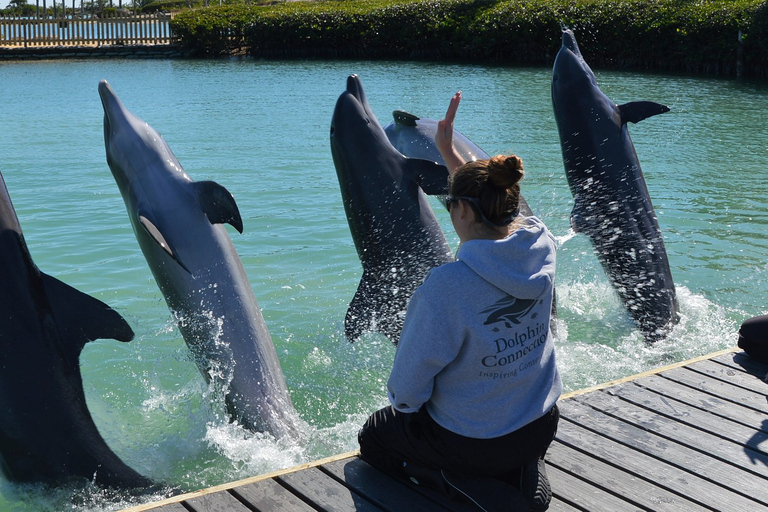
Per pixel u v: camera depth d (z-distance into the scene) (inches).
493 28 1376.7
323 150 604.1
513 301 116.3
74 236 374.9
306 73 1246.3
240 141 649.0
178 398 220.2
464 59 1448.1
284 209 423.8
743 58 1119.0
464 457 125.6
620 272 257.6
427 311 116.0
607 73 1170.0
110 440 197.8
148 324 273.6
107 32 1681.8
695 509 138.7
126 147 208.1
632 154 257.9
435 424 127.0
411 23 1491.1
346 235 374.6
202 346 205.0
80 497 175.8
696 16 1175.6
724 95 917.8
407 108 811.4
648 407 175.5
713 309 280.4
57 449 175.6
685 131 679.1
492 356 117.7
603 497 141.8
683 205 426.0
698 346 250.5
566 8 1318.9
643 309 255.0
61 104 911.0
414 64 1373.0
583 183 256.8
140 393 224.2
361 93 232.5
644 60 1252.5
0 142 645.9
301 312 283.4
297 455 191.6
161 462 189.8
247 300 206.2
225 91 1023.6
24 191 469.4
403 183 223.1
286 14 1589.6
